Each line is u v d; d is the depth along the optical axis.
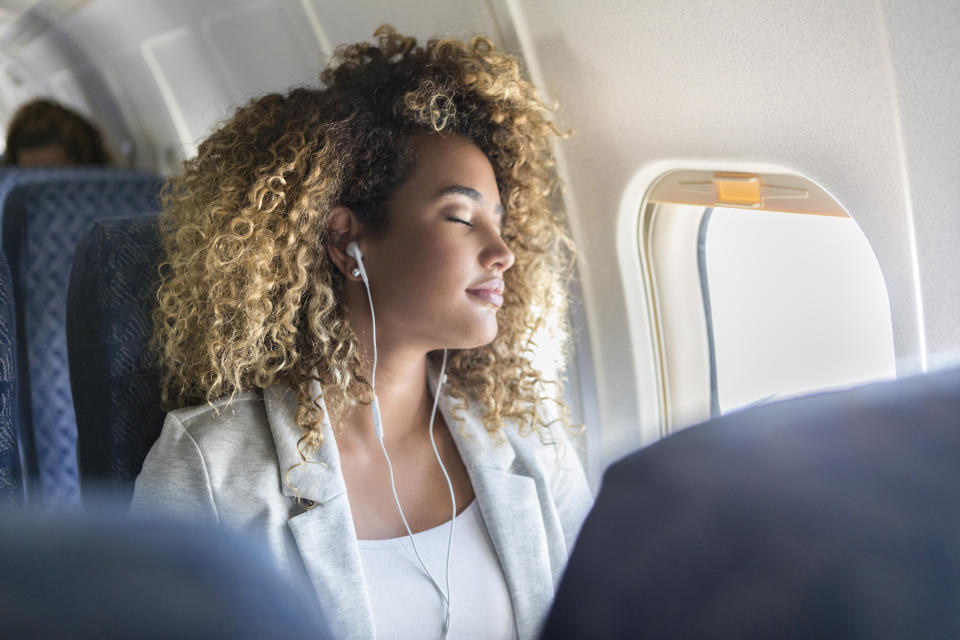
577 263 1.99
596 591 0.42
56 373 2.10
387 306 1.47
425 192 1.45
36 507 0.28
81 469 1.67
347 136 1.47
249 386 1.51
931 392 0.46
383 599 1.41
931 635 0.37
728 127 1.55
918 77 1.23
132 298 1.57
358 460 1.50
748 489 0.42
